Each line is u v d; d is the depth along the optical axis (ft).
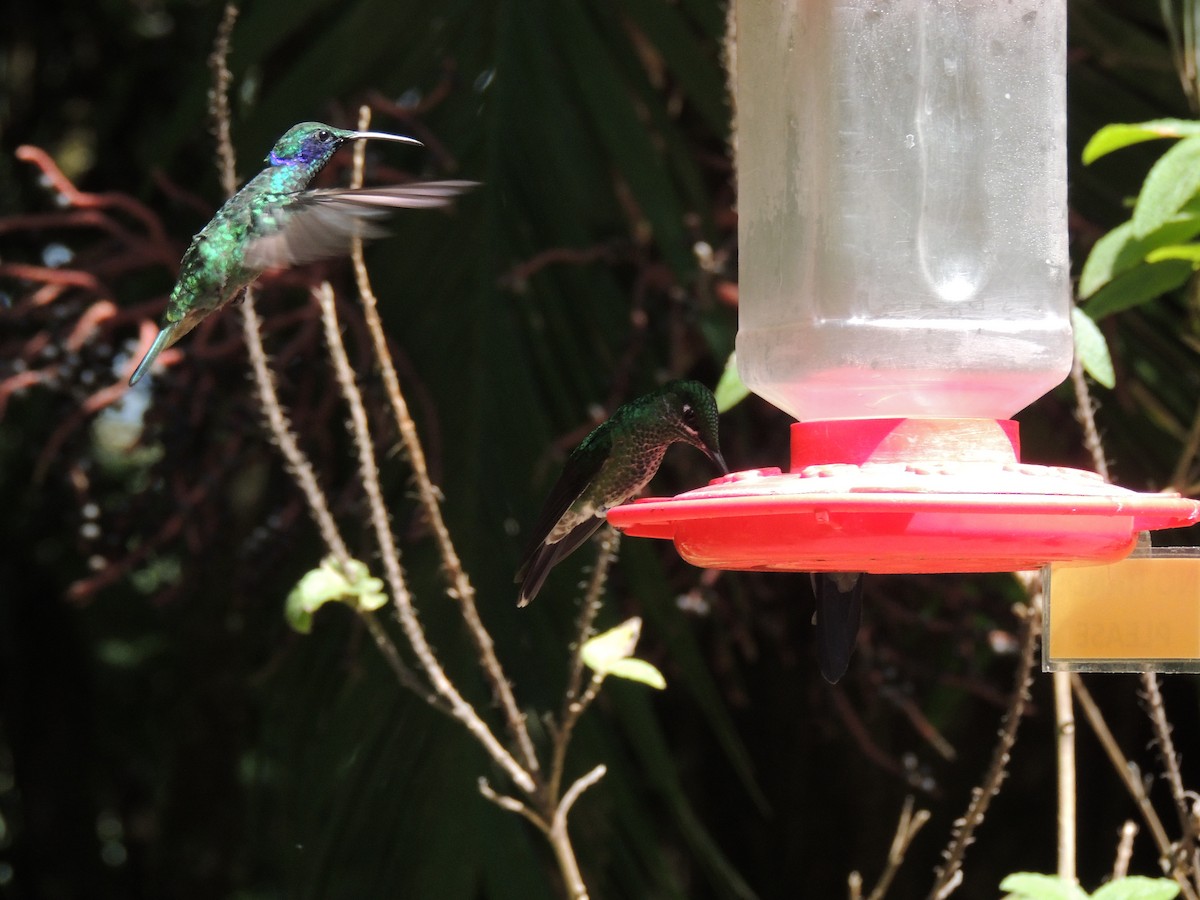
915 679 16.90
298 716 15.03
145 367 11.46
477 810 14.08
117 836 25.98
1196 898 9.32
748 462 16.12
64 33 24.29
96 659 25.44
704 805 20.63
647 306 15.81
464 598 10.03
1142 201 9.70
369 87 16.66
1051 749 19.49
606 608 14.84
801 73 10.50
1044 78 10.44
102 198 15.69
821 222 10.25
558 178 16.10
